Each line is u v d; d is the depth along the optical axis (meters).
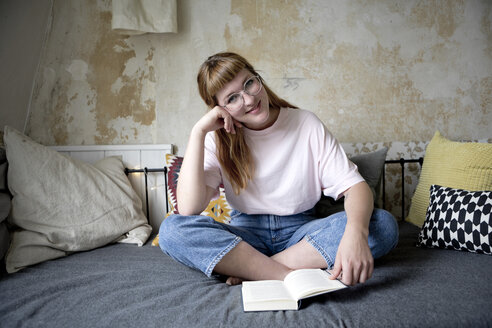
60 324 0.87
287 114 1.29
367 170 1.91
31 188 1.57
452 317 0.82
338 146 1.29
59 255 1.51
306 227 1.21
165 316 0.88
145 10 1.98
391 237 1.12
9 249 1.42
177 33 2.18
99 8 2.14
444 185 1.74
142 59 2.18
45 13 2.04
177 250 1.10
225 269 1.08
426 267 1.17
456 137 2.34
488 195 1.35
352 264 0.91
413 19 2.30
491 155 1.60
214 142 1.34
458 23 2.33
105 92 2.16
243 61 1.17
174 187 1.90
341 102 2.26
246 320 0.84
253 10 2.20
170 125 2.20
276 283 0.98
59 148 2.11
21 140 1.63
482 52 2.35
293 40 2.22
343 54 2.26
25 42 1.92
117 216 1.78
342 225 1.09
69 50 2.12
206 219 1.15
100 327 0.84
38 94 2.09
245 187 1.29
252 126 1.25
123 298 1.01
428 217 1.52
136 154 2.17
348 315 0.84
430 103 2.32
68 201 1.65
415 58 2.30
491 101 2.35
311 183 1.31
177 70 2.19
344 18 2.25
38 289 1.11
